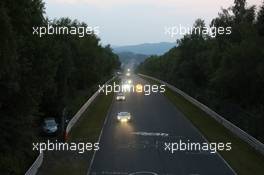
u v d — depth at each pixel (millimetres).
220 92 67250
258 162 38656
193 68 102500
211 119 63531
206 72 92000
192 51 107062
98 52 105250
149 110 74125
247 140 46719
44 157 39500
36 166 34500
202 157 40125
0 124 34875
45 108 59312
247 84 61969
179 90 104500
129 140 47531
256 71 58656
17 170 32062
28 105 37656
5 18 27406
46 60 41750
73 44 86250
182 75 113312
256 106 61750
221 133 52312
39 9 43500
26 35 40844
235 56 61844
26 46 40719
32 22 42344
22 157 35469
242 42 62531
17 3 34156
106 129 54688
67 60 65875
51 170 35219
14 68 32062
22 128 36438
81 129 54719
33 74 39969
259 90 60031
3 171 30703
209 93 80938
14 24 35062
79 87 91125
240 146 45062
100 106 78562
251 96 61656
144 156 40094
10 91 34781
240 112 56156
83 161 38188
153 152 41812
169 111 72750
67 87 71062
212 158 39750
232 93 64688
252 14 76688
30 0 38781
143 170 35156
